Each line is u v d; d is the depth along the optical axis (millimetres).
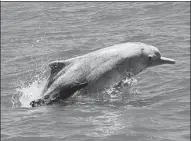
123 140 32062
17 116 38219
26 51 62844
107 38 66250
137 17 77188
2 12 88438
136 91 43375
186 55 55969
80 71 42062
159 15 77250
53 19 80438
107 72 42188
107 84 42344
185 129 33594
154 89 44219
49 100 41625
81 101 41125
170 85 45031
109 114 37281
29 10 87812
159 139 31953
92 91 42188
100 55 42719
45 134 33531
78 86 41625
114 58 42562
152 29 69688
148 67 48562
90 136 32750
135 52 43156
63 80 41938
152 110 37875
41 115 37938
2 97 44656
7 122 36750
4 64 57156
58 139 32500
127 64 42844
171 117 36219
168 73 48906
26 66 55688
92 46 62594
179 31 67562
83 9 85000
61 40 67375
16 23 80438
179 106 38719
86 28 73188
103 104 40000
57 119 36594
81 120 36188
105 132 33406
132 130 33594
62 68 42531
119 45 43781
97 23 75875
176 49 58656
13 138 33125
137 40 64625
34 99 43094
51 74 42875
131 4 84188
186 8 78875
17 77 51375
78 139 32344
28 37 70688
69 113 38000
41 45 65500
